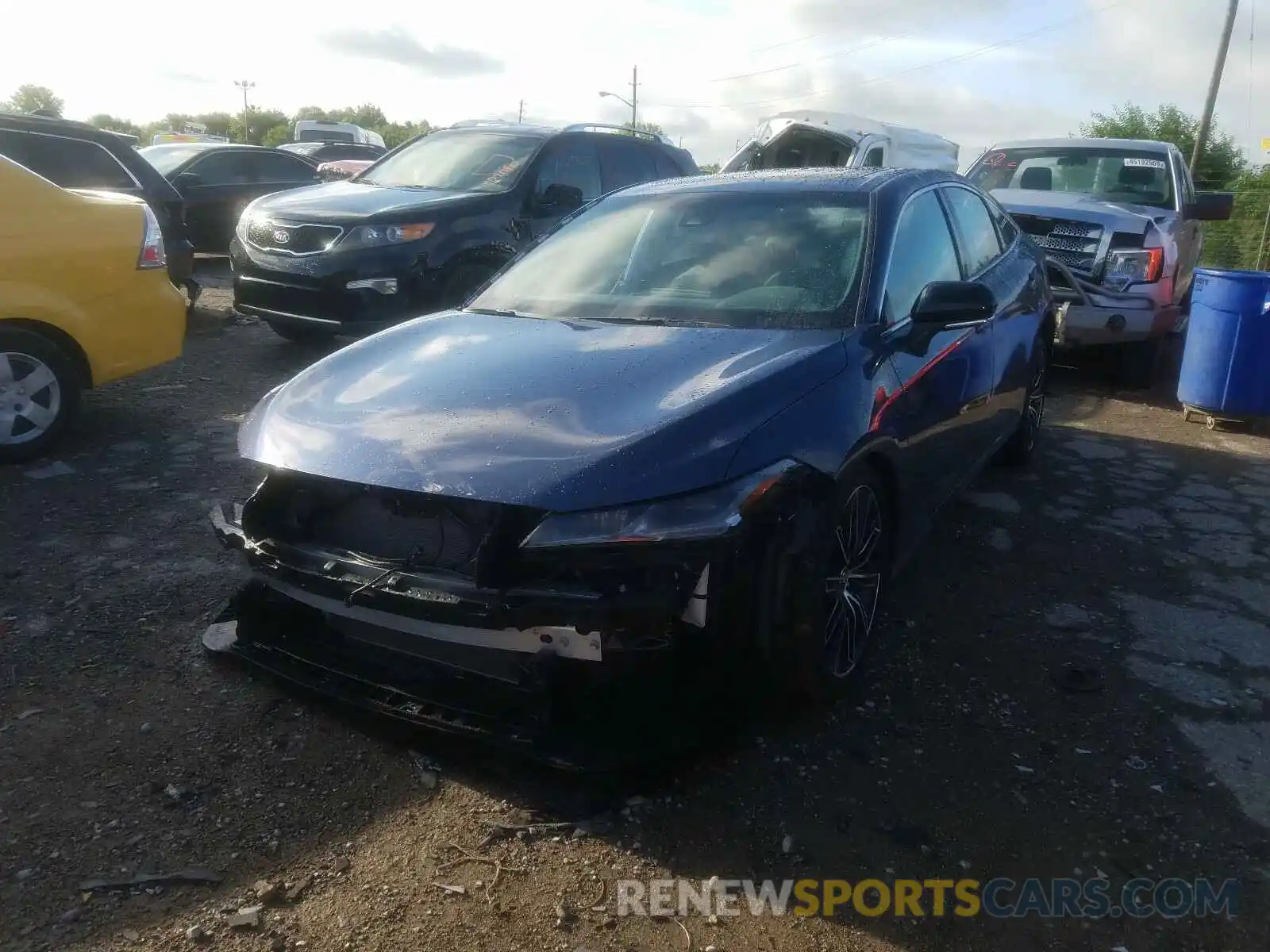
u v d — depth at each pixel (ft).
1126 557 15.78
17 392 18.04
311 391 11.23
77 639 12.21
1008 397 16.76
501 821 9.27
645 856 8.89
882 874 8.74
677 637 9.20
